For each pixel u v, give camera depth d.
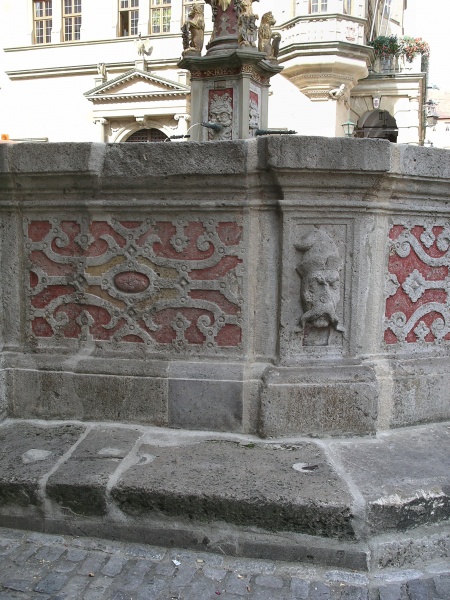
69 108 20.34
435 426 3.03
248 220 2.82
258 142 2.66
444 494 2.30
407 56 17.67
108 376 2.98
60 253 3.04
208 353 2.96
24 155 2.84
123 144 2.79
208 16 18.39
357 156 2.59
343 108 16.34
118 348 3.04
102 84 18.91
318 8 15.06
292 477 2.40
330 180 2.67
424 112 19.83
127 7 19.97
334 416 2.81
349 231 2.79
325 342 2.89
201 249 2.89
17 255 3.08
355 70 15.28
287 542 2.23
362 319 2.89
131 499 2.32
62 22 20.52
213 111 9.23
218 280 2.90
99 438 2.81
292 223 2.77
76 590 2.05
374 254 2.88
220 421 2.91
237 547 2.26
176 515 2.30
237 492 2.28
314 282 2.76
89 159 2.78
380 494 2.27
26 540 2.36
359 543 2.21
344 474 2.44
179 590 2.05
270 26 9.80
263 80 9.79
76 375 3.02
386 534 2.23
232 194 2.81
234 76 9.05
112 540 2.36
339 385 2.79
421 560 2.23
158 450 2.68
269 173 2.69
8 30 20.95
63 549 2.30
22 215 3.04
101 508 2.34
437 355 3.12
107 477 2.39
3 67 21.00
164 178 2.79
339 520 2.19
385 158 2.61
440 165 2.82
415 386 2.99
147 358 3.00
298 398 2.80
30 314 3.11
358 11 15.18
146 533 2.33
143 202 2.88
